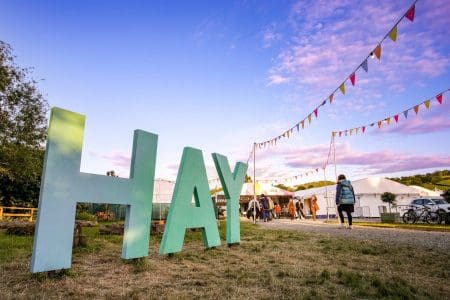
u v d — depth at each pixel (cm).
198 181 507
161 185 2067
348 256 466
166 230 439
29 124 1597
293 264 404
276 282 310
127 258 374
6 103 1545
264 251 510
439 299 264
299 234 815
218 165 575
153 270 364
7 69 1516
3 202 2036
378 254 484
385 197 2597
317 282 311
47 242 304
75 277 324
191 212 484
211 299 256
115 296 262
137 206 395
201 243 626
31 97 1628
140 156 406
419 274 356
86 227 1139
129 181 388
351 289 290
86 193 340
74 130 336
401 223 1492
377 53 561
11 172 1620
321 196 2942
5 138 1531
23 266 367
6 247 525
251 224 1389
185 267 383
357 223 1527
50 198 309
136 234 390
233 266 390
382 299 262
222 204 2784
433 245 589
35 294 263
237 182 618
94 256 450
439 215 1370
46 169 308
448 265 402
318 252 502
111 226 815
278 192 2805
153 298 255
